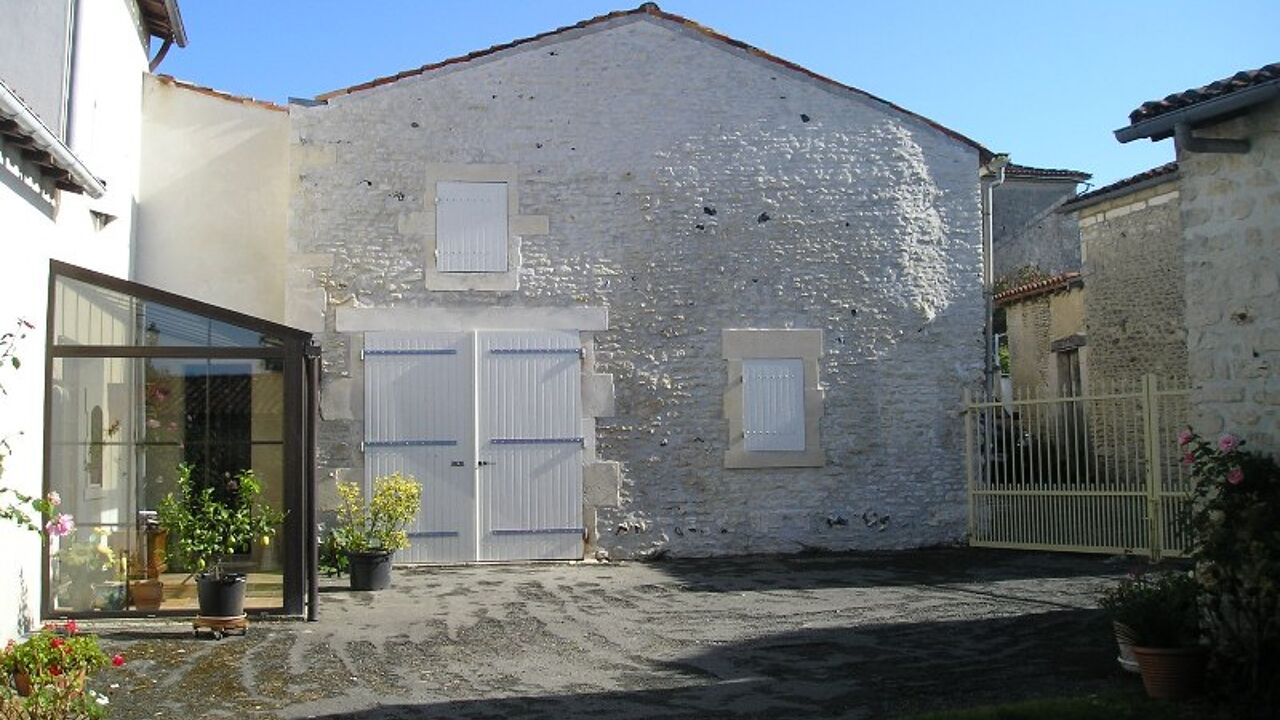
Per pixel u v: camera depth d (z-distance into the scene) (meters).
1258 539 6.29
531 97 13.05
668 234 13.13
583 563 12.62
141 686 7.07
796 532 13.15
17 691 5.66
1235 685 6.15
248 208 12.88
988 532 13.36
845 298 13.44
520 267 12.87
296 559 9.22
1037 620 8.85
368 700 6.77
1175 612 6.39
